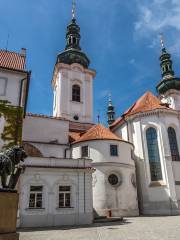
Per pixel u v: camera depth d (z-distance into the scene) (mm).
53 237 16969
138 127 43469
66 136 40656
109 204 33906
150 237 15883
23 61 32562
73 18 64938
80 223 25797
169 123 42625
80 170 27609
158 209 37562
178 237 15516
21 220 24094
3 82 28578
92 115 54438
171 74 63250
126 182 36125
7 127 26750
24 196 24969
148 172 40281
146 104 46938
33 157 26828
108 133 39281
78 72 56688
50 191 25984
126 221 28000
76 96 55062
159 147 41125
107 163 35625
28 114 39438
